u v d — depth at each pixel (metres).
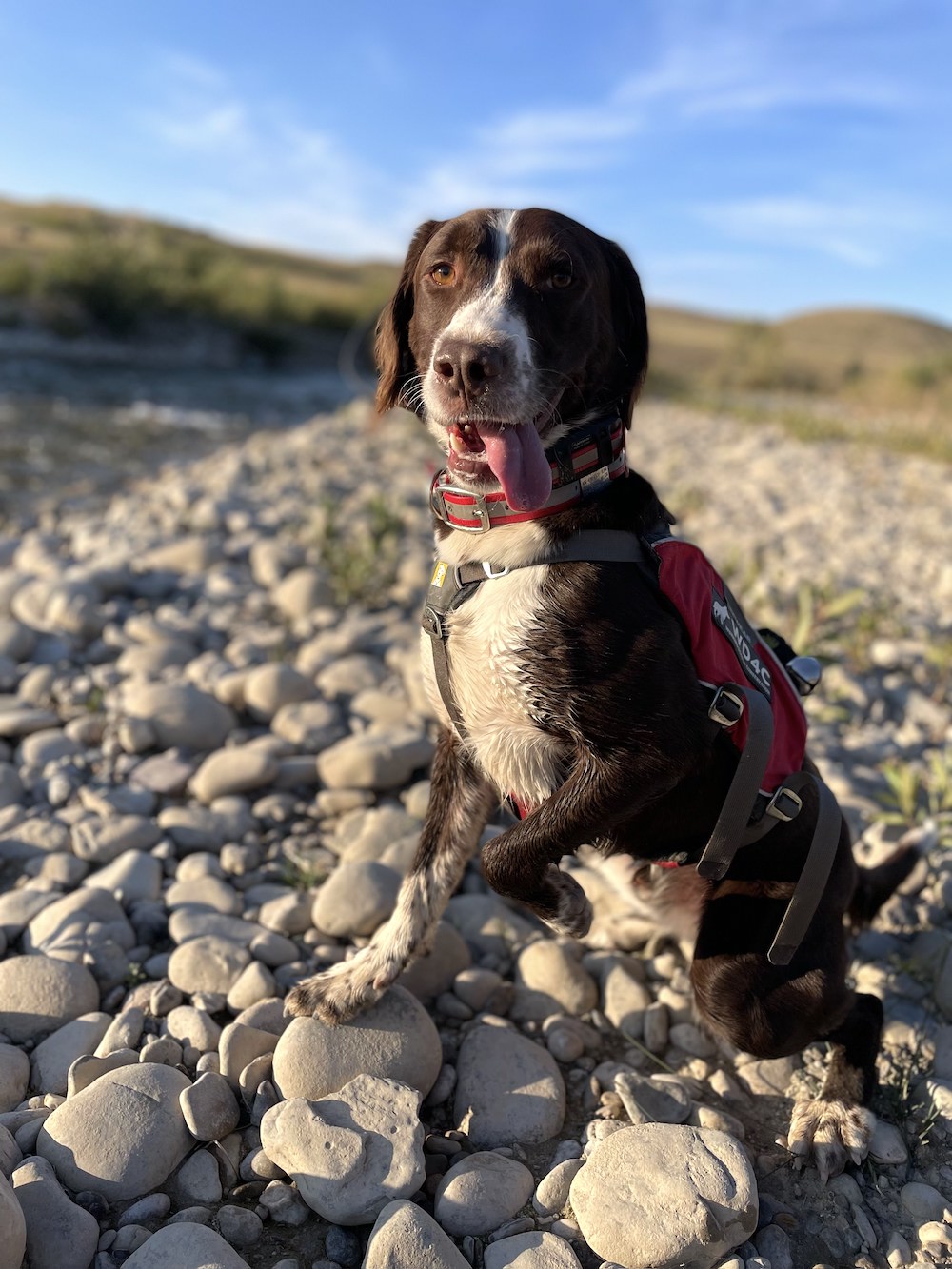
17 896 0.98
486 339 0.73
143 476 3.45
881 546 2.62
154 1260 0.61
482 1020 0.87
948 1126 0.79
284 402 7.07
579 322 0.79
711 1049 0.87
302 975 0.90
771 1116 0.81
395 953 0.82
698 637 0.75
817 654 1.53
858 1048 0.80
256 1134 0.74
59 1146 0.68
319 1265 0.64
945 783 1.20
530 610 0.75
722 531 2.73
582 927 0.82
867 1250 0.70
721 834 0.76
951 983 0.91
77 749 1.28
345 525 2.31
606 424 0.79
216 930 0.94
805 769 0.84
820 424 5.63
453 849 0.86
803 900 0.76
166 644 1.57
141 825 1.10
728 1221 0.66
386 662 1.59
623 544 0.76
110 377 7.64
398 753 1.22
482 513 0.78
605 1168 0.69
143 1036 0.82
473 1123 0.77
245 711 1.42
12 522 2.52
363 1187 0.67
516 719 0.79
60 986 0.84
